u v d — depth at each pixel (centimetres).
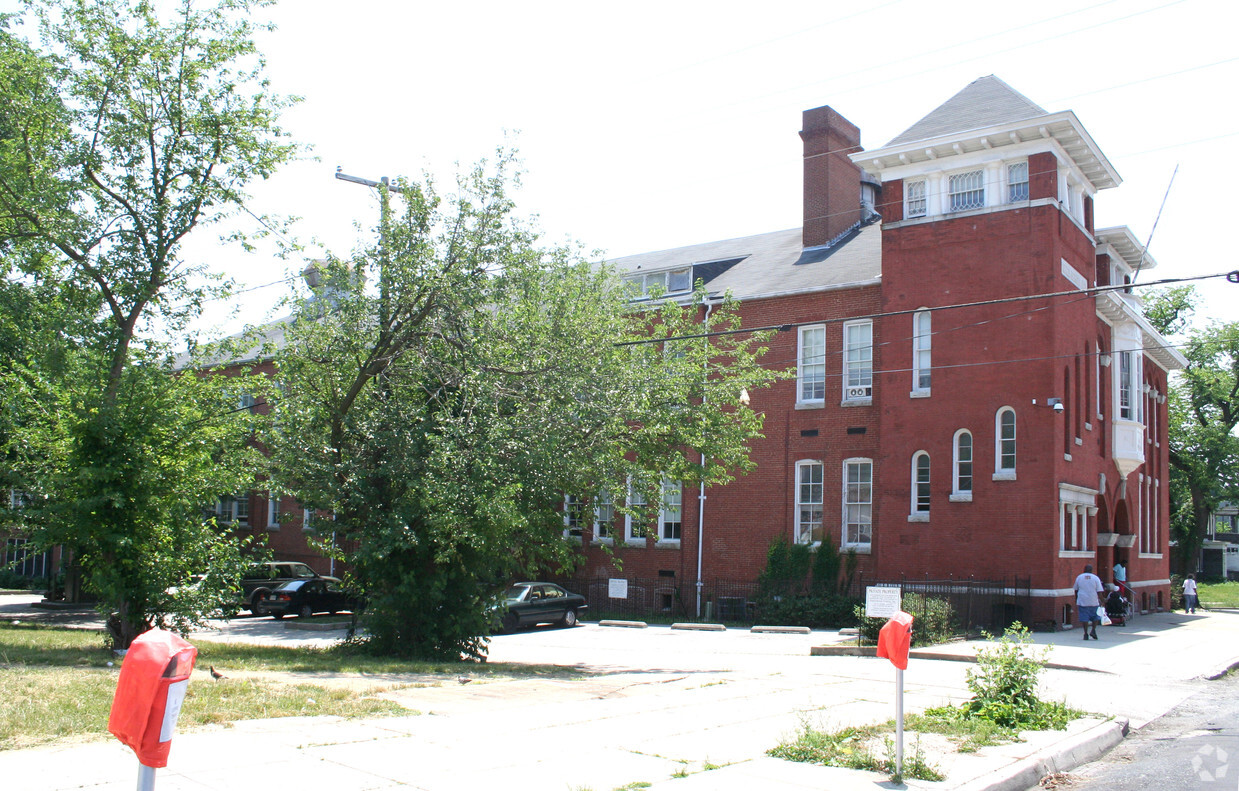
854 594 2831
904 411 2736
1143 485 3638
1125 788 845
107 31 1870
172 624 1789
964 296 2670
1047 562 2467
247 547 4266
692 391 2216
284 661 1597
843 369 2956
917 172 2791
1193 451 5469
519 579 3397
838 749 878
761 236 3884
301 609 3316
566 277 1983
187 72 1903
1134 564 3422
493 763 796
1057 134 2619
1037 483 2503
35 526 1725
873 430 2875
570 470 1755
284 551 4228
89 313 1895
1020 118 2628
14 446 1723
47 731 829
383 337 1806
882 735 974
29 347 1922
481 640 2366
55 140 1886
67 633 2212
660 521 3291
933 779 790
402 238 1778
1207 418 5481
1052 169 2595
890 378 2772
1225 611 4028
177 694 407
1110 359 3139
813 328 3038
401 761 785
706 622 2975
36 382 1689
